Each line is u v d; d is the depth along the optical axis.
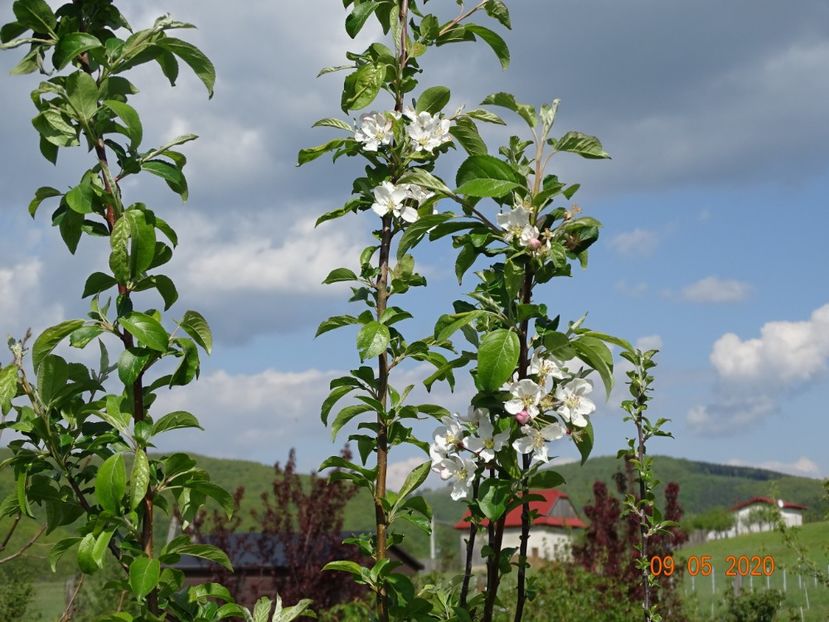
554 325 3.31
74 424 3.42
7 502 3.41
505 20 4.14
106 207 3.38
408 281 3.88
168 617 3.41
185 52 3.65
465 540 3.72
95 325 3.26
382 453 3.80
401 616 3.54
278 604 3.54
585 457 3.33
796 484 110.62
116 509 3.09
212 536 10.64
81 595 11.52
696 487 120.69
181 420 3.32
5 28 3.38
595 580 10.93
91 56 3.44
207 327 3.49
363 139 3.93
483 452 3.31
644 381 5.09
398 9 4.07
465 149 4.13
